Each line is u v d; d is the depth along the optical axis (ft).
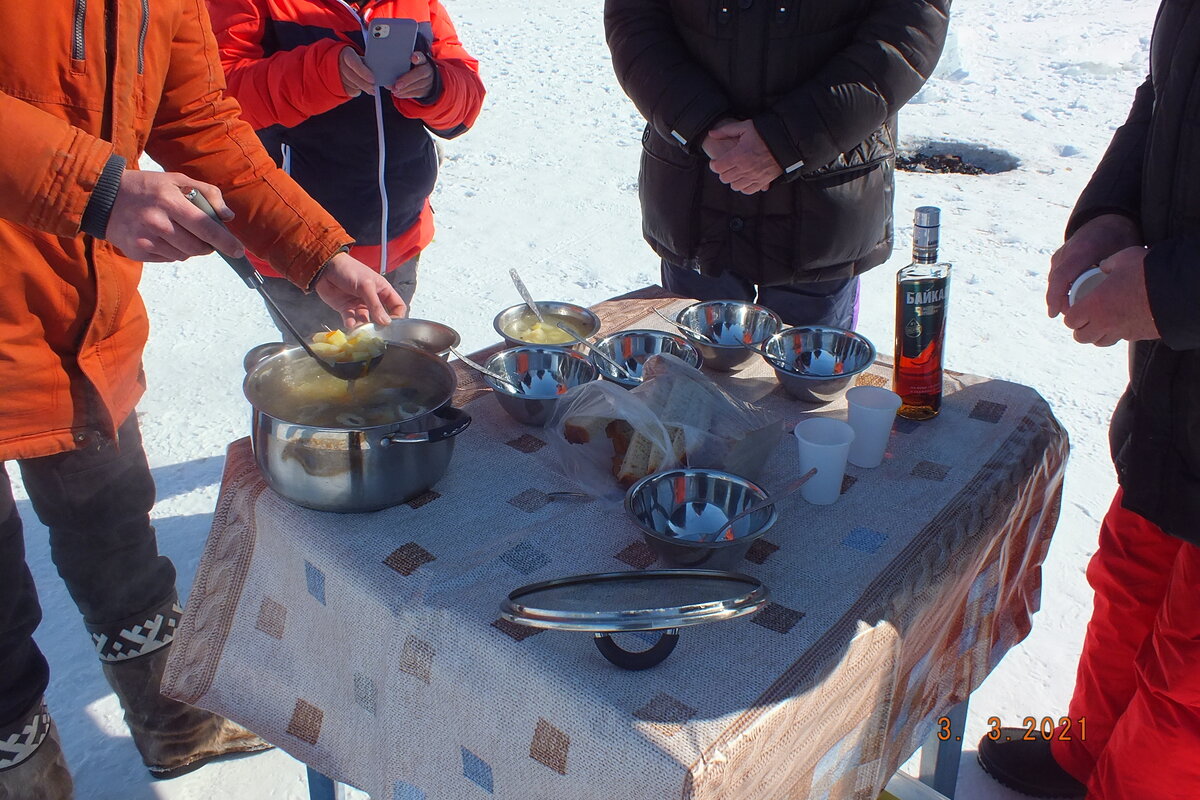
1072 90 25.84
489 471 5.89
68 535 6.82
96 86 5.57
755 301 9.83
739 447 5.55
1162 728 6.28
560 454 5.86
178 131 6.29
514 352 6.70
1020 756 7.77
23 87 5.35
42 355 5.90
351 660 5.18
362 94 9.11
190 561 10.24
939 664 5.94
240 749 8.11
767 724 4.14
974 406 6.75
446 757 4.86
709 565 4.84
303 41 8.94
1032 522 6.56
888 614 4.86
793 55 8.31
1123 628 6.97
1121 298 5.37
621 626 3.93
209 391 13.32
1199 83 5.33
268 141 9.25
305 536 5.29
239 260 5.24
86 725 8.39
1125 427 6.46
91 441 6.32
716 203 9.10
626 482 5.59
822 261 9.13
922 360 6.36
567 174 20.70
